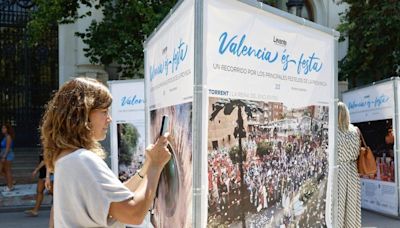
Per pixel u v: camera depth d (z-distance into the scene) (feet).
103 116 6.73
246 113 8.27
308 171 9.88
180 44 8.59
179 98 8.66
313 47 10.03
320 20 56.90
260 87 8.57
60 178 6.27
